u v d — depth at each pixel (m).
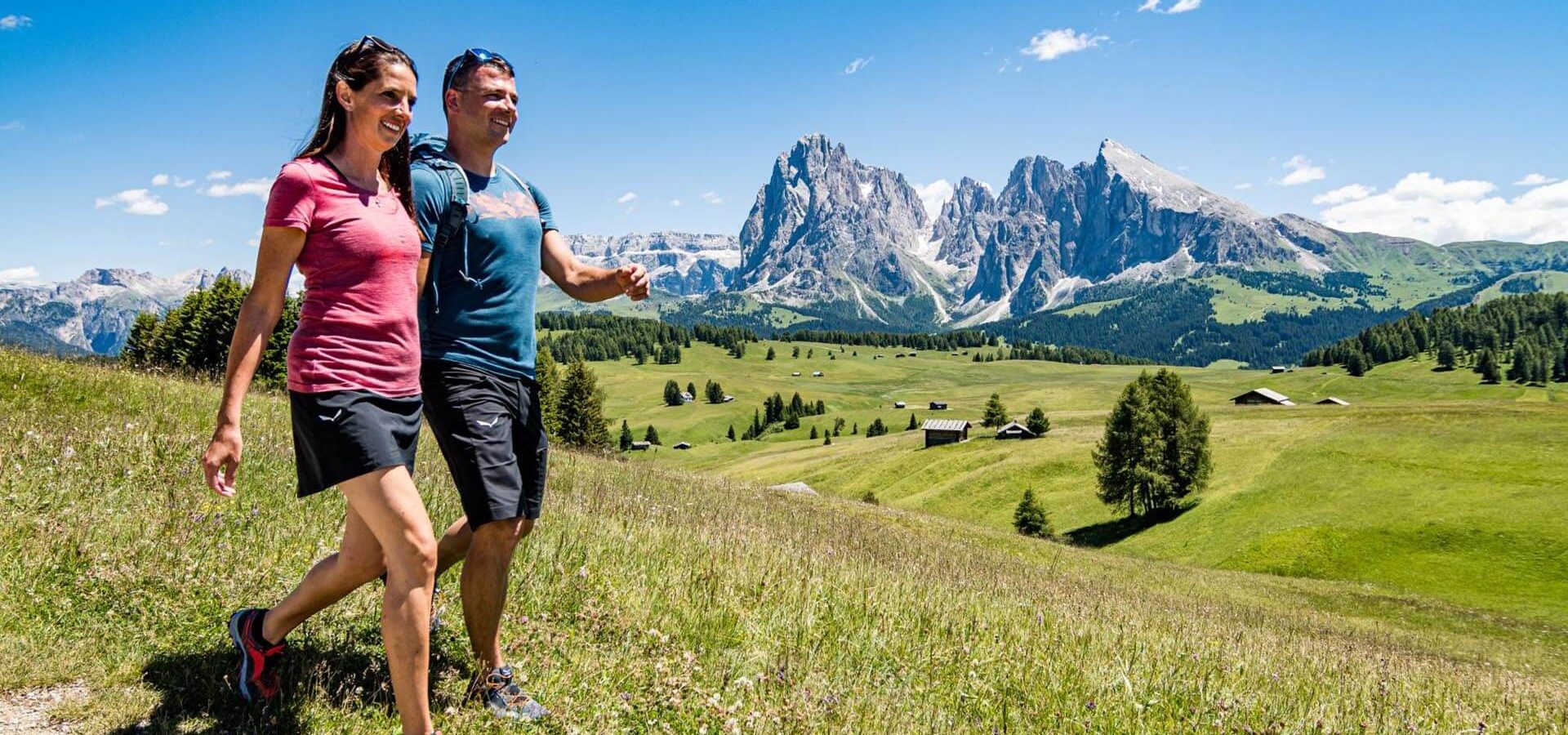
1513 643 34.22
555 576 5.51
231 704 3.31
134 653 3.60
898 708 4.44
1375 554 62.84
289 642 3.82
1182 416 79.12
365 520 3.11
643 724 3.71
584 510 9.18
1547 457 72.81
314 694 3.41
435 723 3.35
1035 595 10.69
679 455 180.50
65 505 5.55
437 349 3.59
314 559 5.30
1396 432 86.69
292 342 3.10
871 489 107.38
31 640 3.54
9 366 12.82
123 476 6.69
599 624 4.77
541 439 3.99
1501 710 7.82
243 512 6.14
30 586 4.07
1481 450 77.25
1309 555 64.44
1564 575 55.03
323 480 3.01
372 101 3.06
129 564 4.52
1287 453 86.31
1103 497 81.31
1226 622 15.20
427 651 3.09
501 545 3.70
